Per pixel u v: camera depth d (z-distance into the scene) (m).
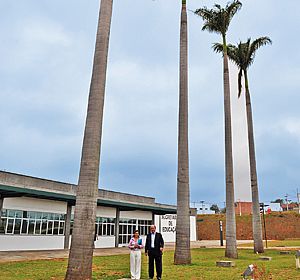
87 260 9.51
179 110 17.53
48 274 12.34
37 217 28.03
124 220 38.25
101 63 11.31
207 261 17.86
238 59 27.56
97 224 34.06
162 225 48.28
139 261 11.92
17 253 23.44
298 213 57.78
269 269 14.51
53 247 28.95
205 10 23.62
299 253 14.93
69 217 30.97
